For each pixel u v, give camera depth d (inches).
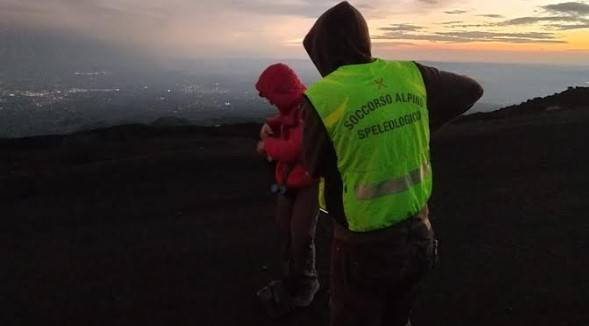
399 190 90.4
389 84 91.4
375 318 97.4
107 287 163.6
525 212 221.6
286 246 146.6
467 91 98.5
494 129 363.6
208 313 148.8
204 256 184.7
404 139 90.7
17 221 220.7
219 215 226.1
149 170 285.4
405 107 91.4
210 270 174.2
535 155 303.1
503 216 217.6
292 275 144.8
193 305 152.9
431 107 97.4
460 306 149.9
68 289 162.7
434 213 223.3
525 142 327.6
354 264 94.0
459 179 270.4
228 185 265.6
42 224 217.6
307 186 134.0
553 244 189.8
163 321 144.9
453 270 170.7
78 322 144.6
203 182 270.1
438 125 100.9
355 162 88.7
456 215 220.2
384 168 89.0
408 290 98.6
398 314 103.0
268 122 134.1
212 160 304.0
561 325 140.8
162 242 197.5
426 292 157.2
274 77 125.8
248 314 148.3
